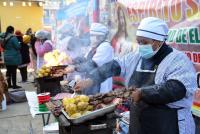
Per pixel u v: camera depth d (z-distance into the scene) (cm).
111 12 434
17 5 1878
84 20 534
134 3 371
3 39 827
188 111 207
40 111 300
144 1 349
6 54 814
